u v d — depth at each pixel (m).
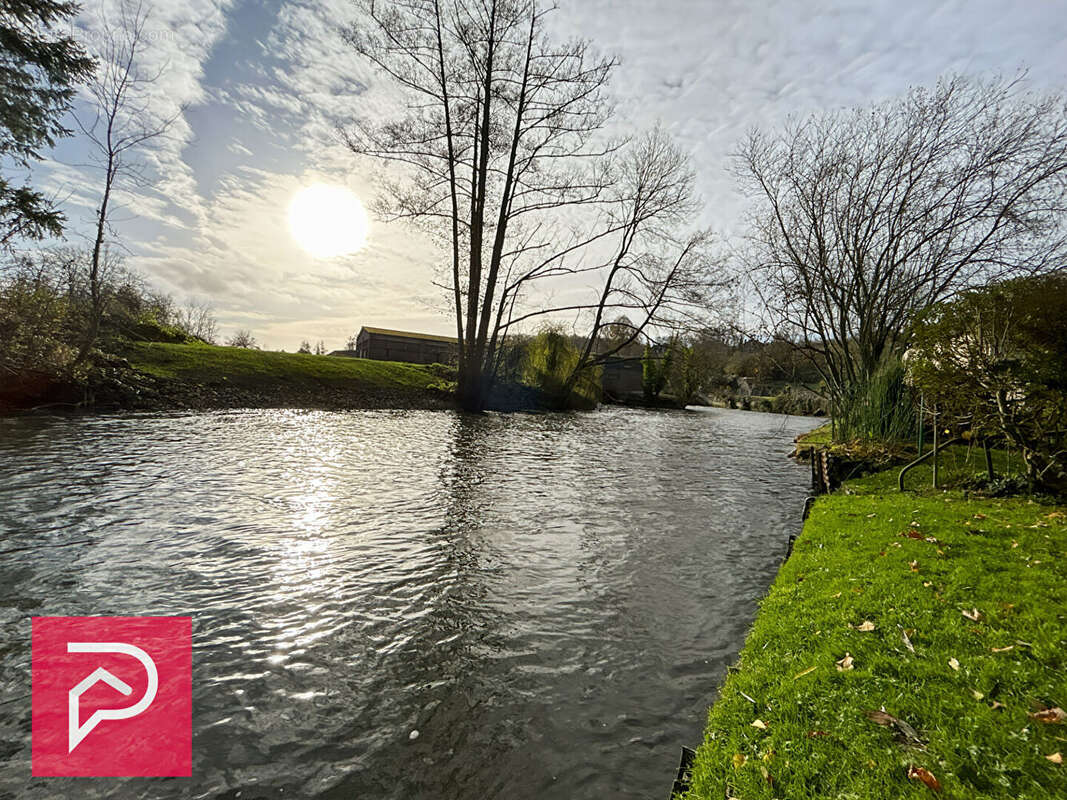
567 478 11.16
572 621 4.57
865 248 13.65
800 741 2.50
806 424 34.50
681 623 4.58
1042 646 3.03
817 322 14.51
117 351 20.09
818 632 3.61
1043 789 2.01
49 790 2.53
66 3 15.88
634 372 59.16
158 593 4.69
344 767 2.77
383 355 49.78
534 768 2.80
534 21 22.89
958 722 2.46
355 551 5.98
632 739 3.05
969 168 12.27
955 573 4.29
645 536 7.20
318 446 12.87
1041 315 7.13
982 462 9.52
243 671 3.61
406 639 4.14
